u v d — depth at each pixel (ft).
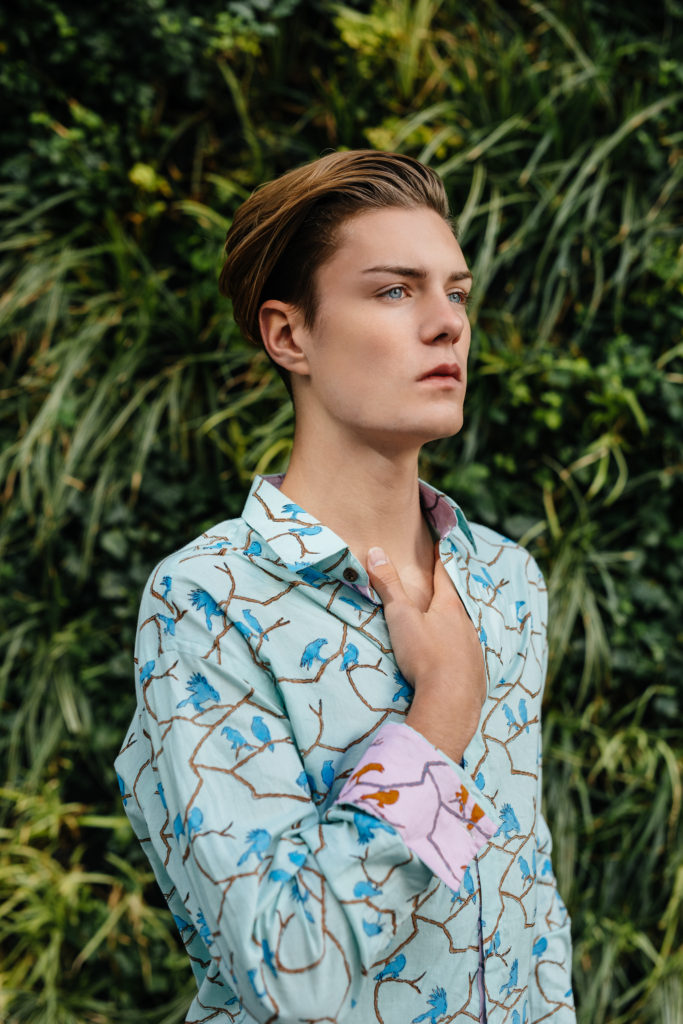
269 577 2.38
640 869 6.46
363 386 2.36
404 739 2.12
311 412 2.54
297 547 2.37
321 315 2.42
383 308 2.36
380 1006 2.21
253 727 2.20
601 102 6.92
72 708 6.59
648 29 7.10
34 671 6.70
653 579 6.89
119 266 6.84
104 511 6.68
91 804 6.80
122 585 6.76
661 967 6.20
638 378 6.64
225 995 2.45
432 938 2.25
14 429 6.90
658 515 6.76
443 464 6.72
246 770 2.15
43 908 6.41
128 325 6.90
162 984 6.43
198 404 6.90
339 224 2.40
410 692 2.34
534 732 2.75
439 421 2.35
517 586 2.97
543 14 6.97
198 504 6.81
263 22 7.02
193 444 6.92
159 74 7.00
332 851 1.99
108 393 6.75
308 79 7.25
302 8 7.19
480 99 6.86
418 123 6.73
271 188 2.54
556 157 6.88
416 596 2.58
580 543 6.71
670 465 6.82
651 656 6.76
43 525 6.62
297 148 7.08
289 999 1.91
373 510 2.54
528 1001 2.90
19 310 6.85
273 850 2.06
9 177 6.97
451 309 2.38
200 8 6.91
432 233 2.41
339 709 2.27
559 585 6.53
